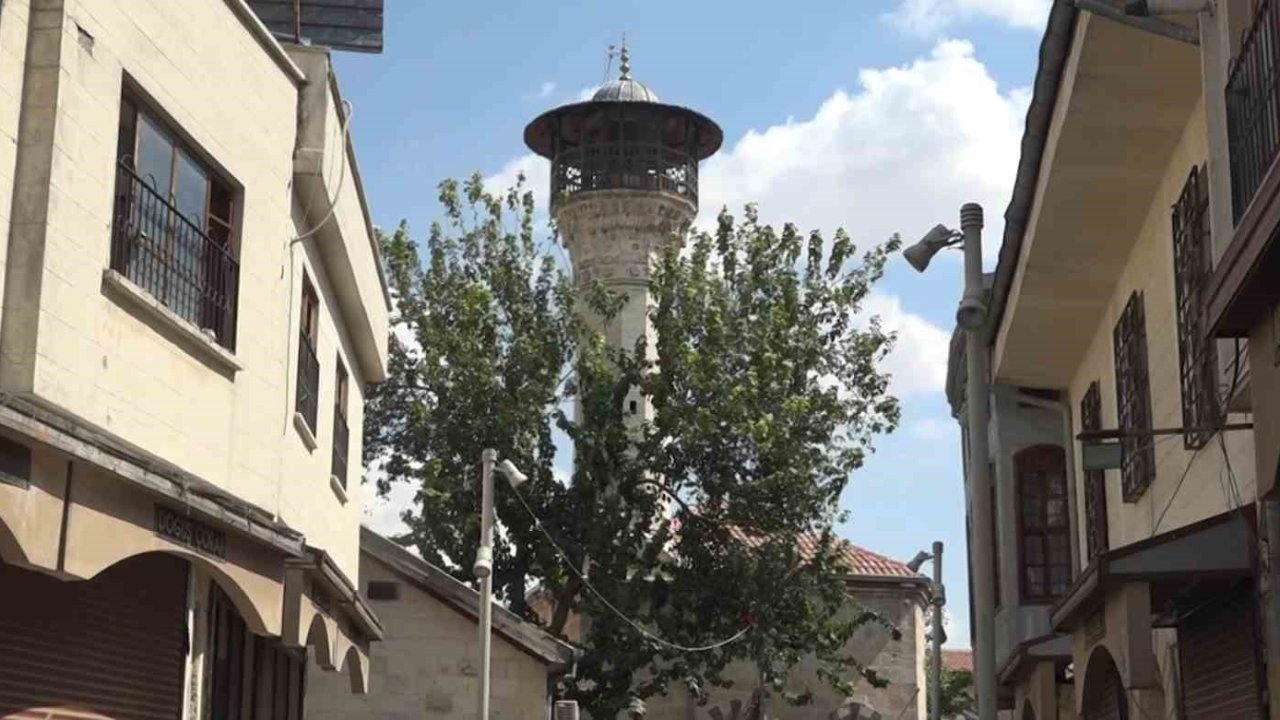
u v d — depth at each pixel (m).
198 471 12.24
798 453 30.22
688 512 31.08
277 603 12.45
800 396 30.83
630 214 39.88
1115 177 15.17
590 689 32.12
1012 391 21.97
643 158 40.22
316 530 16.94
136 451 9.72
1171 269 14.59
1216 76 10.61
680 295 31.70
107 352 10.60
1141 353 16.12
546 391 31.17
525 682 25.64
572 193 40.25
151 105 11.59
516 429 30.92
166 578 12.48
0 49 9.47
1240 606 11.27
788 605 30.70
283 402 14.41
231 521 11.12
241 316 13.30
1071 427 21.39
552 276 32.44
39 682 10.30
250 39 13.57
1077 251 17.00
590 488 30.39
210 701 14.01
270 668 17.53
